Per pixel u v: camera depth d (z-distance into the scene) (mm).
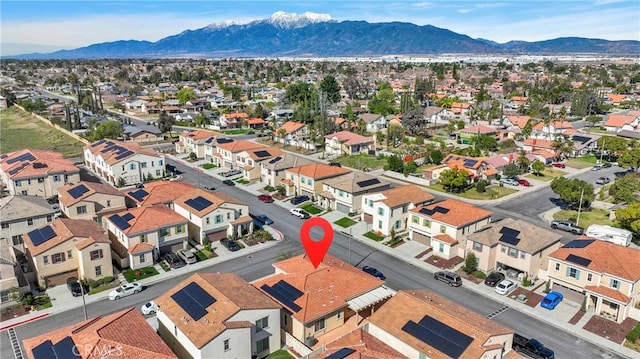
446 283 55062
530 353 41688
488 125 150750
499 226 59812
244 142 109188
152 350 34594
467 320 39219
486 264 57188
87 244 53312
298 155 121125
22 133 148625
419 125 145250
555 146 115875
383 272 57562
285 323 42781
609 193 82250
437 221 62844
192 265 58969
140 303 50375
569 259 50969
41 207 64875
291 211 77812
